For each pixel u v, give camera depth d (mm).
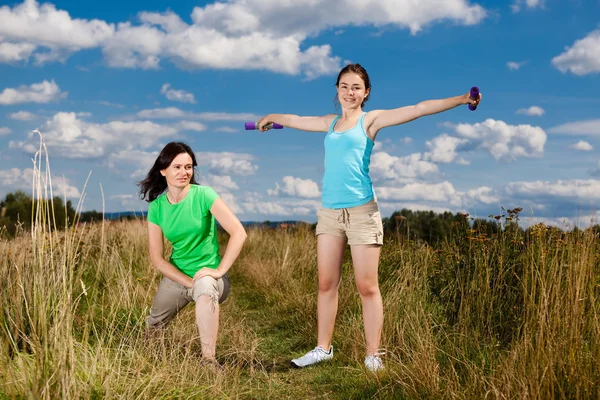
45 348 2641
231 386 3260
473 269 4602
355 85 3764
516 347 2955
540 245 4188
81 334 3918
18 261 4047
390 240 6395
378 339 3771
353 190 3721
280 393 3307
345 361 3885
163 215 3750
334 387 3404
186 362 3193
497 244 4660
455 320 4219
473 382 2834
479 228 4902
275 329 4992
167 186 3861
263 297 6316
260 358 4074
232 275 8195
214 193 3779
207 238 3822
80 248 6020
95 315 4406
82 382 2609
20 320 3244
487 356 3375
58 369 2471
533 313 3361
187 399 2830
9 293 3646
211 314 3588
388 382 3246
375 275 3783
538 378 2584
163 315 3875
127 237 8016
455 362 3342
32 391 2387
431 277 4887
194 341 3963
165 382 2904
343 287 5238
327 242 3879
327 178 3832
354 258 3760
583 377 2551
